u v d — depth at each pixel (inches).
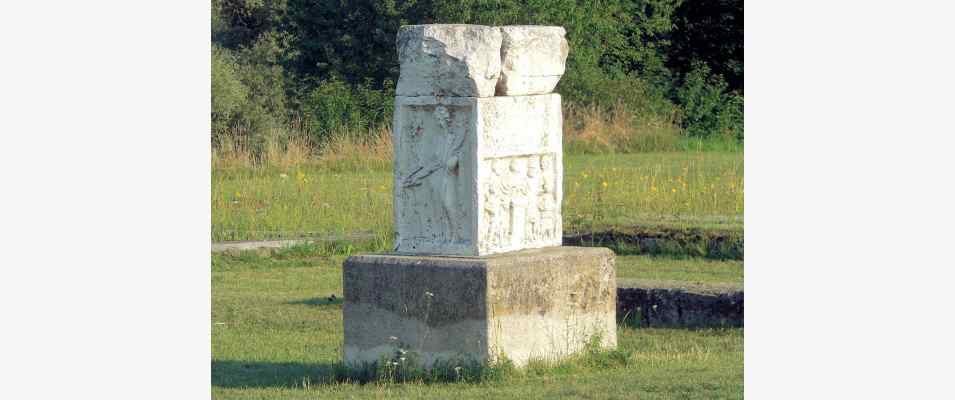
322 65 1325.0
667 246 640.4
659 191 778.2
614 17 1403.8
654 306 479.2
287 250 666.8
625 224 674.2
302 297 550.6
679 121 1314.0
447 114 375.9
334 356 423.8
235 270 632.4
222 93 1123.9
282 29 1397.6
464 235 376.8
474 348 363.3
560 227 406.0
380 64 1309.1
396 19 1288.1
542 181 397.4
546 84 396.2
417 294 370.9
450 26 374.3
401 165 385.7
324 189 847.7
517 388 352.5
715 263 611.2
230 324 490.6
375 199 800.3
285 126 1185.4
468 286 362.9
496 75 374.0
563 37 401.4
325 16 1359.5
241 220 732.7
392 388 358.6
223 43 1480.1
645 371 383.9
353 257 382.9
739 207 722.8
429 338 369.7
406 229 387.2
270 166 1007.6
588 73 1298.0
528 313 374.0
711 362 399.9
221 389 365.4
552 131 398.0
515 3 1266.0
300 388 366.3
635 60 1414.9
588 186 834.2
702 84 1374.3
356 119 1184.8
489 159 375.9
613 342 406.3
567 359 386.0
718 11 1475.1
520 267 370.9
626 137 1191.6
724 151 1203.2
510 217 385.4
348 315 383.6
